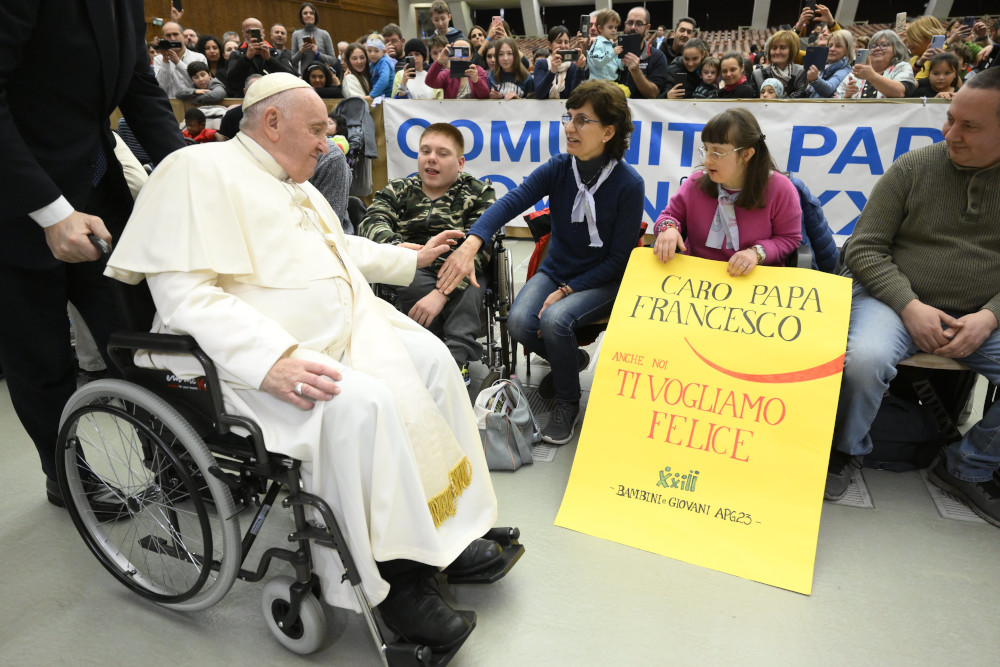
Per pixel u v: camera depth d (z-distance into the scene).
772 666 1.55
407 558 1.47
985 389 2.96
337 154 3.11
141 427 1.49
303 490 1.50
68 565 1.93
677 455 2.06
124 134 3.08
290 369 1.43
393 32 7.11
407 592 1.54
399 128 5.29
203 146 1.64
